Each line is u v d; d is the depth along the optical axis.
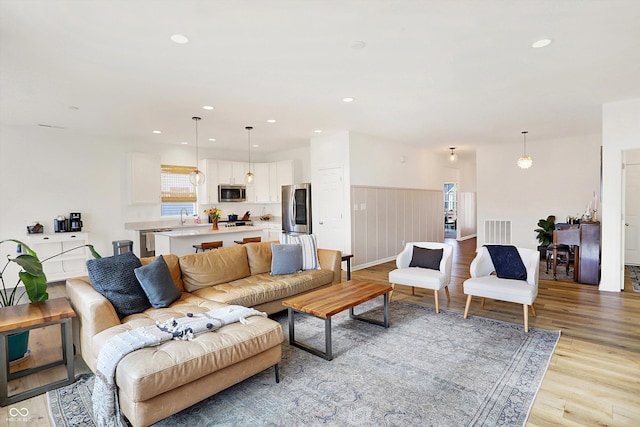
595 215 6.04
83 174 6.04
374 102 4.25
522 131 6.19
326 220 6.45
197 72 3.20
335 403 2.18
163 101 4.08
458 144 7.59
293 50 2.78
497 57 2.96
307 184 6.69
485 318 3.68
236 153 8.20
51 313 2.43
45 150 5.67
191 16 2.24
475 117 5.09
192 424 2.00
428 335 3.24
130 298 2.75
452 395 2.24
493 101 4.28
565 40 2.65
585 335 3.16
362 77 3.39
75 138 5.96
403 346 3.01
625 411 2.04
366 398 2.23
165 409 1.87
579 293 4.52
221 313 2.56
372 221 6.63
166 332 2.18
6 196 5.33
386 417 2.03
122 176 6.47
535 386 2.32
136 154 6.38
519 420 1.98
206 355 2.01
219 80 3.41
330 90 3.78
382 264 6.77
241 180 7.93
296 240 4.44
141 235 6.21
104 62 2.95
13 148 5.38
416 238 8.09
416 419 2.01
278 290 3.61
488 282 3.60
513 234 7.52
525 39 2.63
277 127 5.63
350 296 3.21
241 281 3.79
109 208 6.32
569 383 2.36
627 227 6.34
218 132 5.95
